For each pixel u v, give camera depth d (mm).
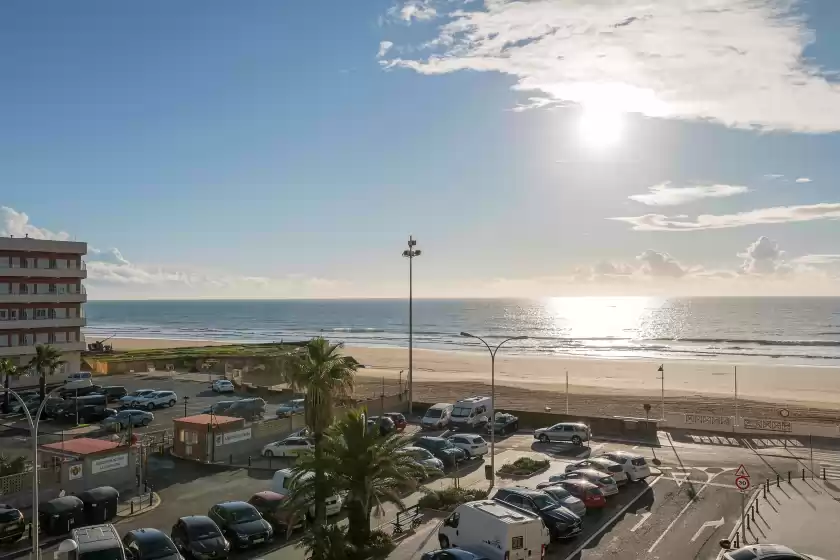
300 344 144875
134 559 25047
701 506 34625
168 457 46312
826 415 70812
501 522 24641
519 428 58938
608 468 38125
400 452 26516
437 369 131125
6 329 76438
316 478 26312
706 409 75000
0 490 33969
